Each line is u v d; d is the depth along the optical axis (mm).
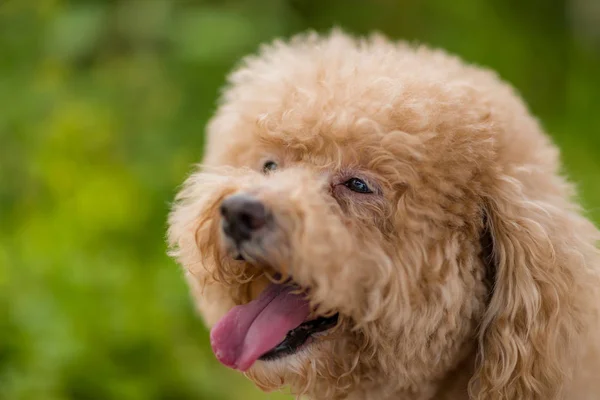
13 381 3361
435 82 2086
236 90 2445
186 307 4020
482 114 2096
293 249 1861
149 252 4223
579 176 4934
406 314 1989
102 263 3902
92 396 3494
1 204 4441
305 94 2064
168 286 4012
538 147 2256
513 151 2119
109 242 4156
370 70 2123
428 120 1986
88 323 3613
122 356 3648
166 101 4758
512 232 2000
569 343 1996
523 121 2260
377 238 2002
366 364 2094
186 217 2117
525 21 6070
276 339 2043
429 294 2004
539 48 5973
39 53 4875
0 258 3715
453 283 1998
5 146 4520
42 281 3693
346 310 1949
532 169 2121
